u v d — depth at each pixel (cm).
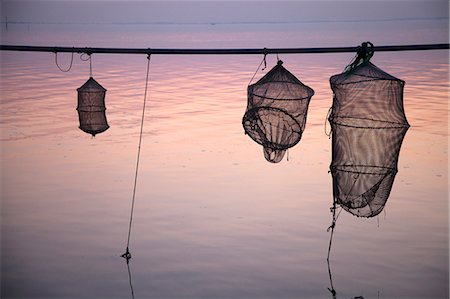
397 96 536
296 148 1034
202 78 2116
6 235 675
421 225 696
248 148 1041
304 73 2216
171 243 655
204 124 1258
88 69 2439
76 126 1232
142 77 2158
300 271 593
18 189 823
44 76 2172
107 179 870
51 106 1482
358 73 537
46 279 575
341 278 579
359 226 695
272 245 648
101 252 635
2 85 1906
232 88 1833
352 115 537
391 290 557
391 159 541
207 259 618
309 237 668
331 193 805
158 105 1511
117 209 752
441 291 555
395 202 766
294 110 564
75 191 817
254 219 716
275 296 547
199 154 1005
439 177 860
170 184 846
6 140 1111
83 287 563
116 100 1602
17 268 596
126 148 1048
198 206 761
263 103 562
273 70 572
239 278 579
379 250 637
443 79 1928
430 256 621
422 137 1100
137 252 634
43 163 953
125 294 549
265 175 884
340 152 545
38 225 702
